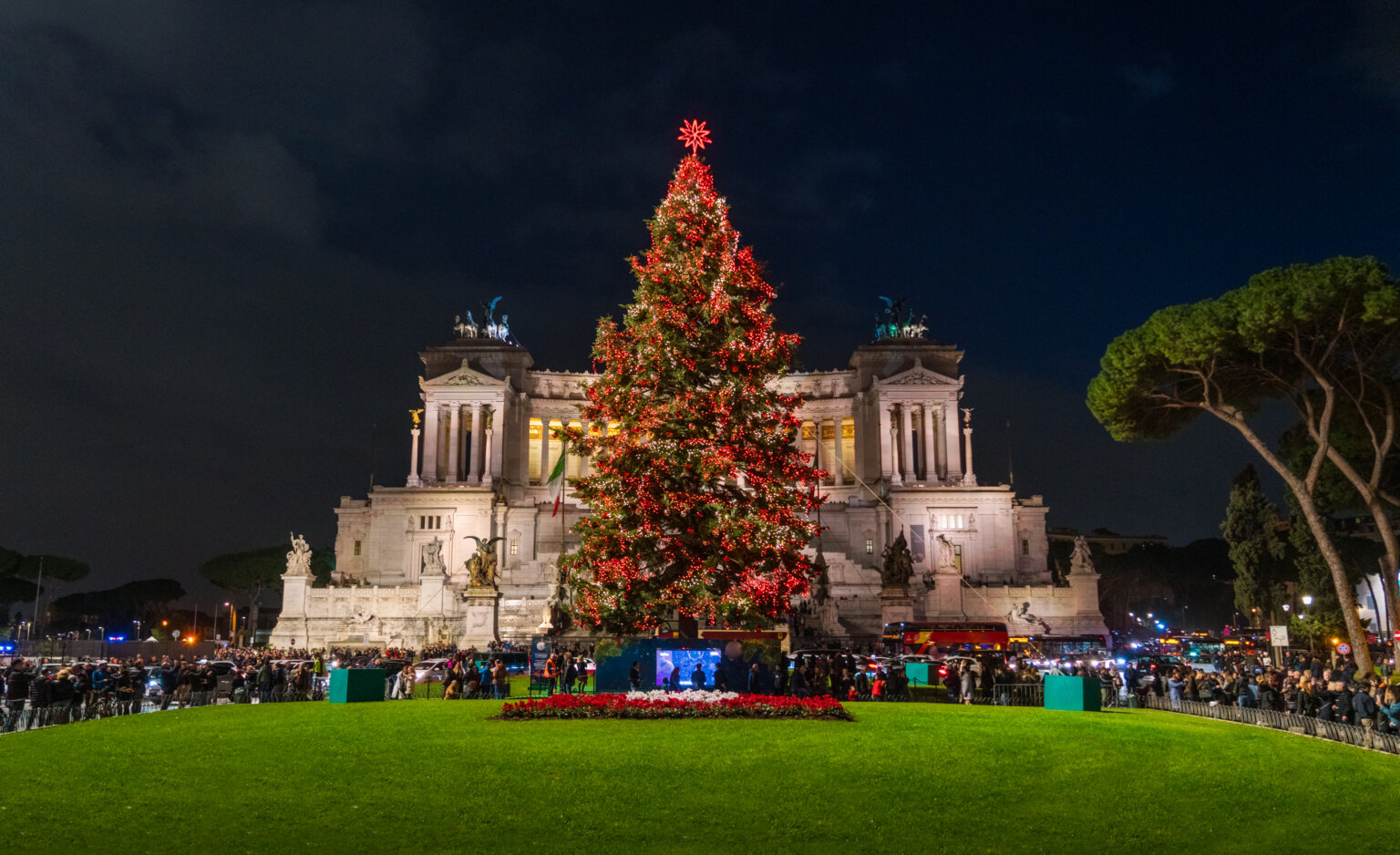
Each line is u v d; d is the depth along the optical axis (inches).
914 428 6476.4
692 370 1847.9
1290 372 2479.1
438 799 995.9
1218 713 1672.0
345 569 5964.6
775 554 1798.7
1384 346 2298.2
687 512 1786.4
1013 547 5821.9
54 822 917.8
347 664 2792.8
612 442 1855.3
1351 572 3467.0
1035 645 3789.4
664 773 1080.2
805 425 6806.1
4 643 4751.5
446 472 6387.8
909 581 3983.8
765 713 1419.8
